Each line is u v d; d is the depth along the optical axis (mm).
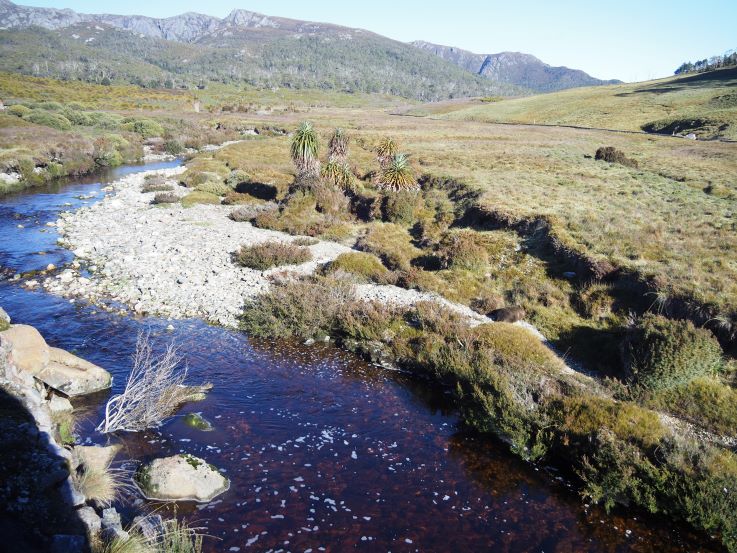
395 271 22875
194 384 13258
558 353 16688
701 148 50750
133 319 17375
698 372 13789
